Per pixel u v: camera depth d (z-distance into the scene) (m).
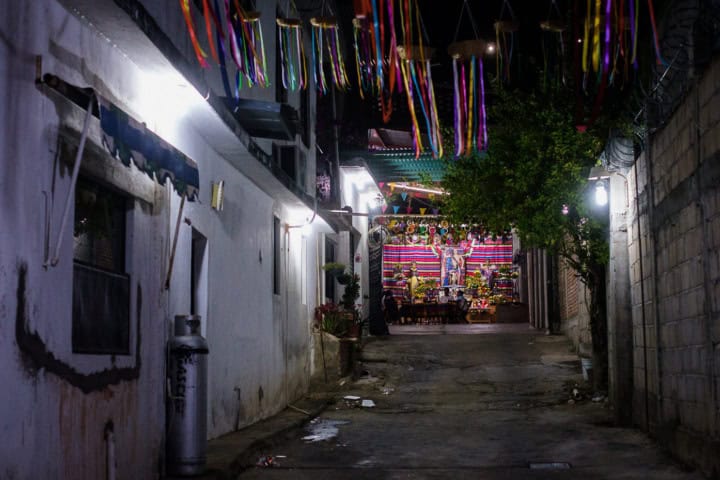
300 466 9.92
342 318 19.73
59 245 5.81
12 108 5.35
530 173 15.14
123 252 7.57
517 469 9.69
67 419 6.04
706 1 8.34
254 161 11.88
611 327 14.23
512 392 17.50
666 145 10.48
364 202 27.84
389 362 21.44
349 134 23.94
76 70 6.39
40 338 5.64
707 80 8.42
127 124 6.36
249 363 12.89
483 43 8.06
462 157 16.38
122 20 6.61
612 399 14.57
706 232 8.58
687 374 9.65
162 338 8.31
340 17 20.52
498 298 38.41
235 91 12.10
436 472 9.54
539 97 15.31
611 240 13.61
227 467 8.82
